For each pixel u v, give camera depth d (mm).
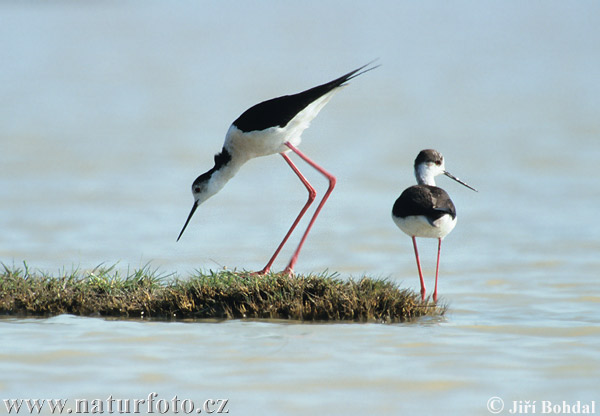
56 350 7867
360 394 6891
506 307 10039
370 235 15070
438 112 32656
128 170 21188
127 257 13102
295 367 7473
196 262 12883
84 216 16109
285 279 9469
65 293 9508
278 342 8172
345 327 8766
